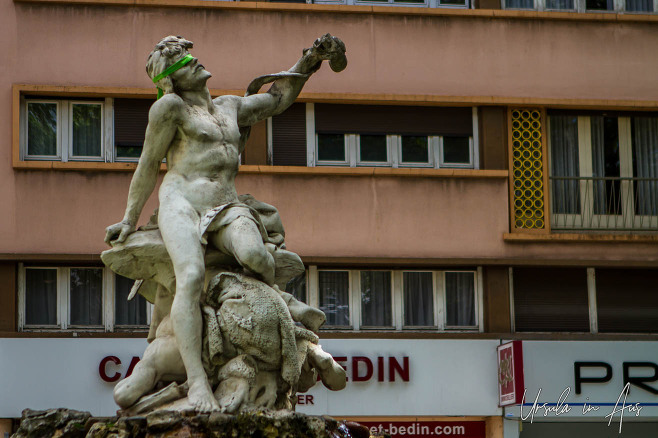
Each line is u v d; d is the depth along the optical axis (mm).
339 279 29609
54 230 28312
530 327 30141
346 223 29297
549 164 30734
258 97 12898
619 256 30328
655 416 29625
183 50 12211
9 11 28906
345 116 30000
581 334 29859
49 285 28609
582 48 30781
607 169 31078
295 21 29625
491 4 30734
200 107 12242
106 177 28531
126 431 10930
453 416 29141
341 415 28562
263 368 11523
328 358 11953
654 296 30719
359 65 29859
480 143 30438
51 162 28391
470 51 30328
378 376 28750
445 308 29844
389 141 30109
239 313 11430
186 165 12016
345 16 29891
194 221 11734
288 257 12273
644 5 31328
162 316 12078
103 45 29062
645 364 29750
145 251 11812
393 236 29422
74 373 27844
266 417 11031
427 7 30391
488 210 29906
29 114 28922
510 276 30219
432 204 29672
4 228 28234
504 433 29031
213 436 10867
